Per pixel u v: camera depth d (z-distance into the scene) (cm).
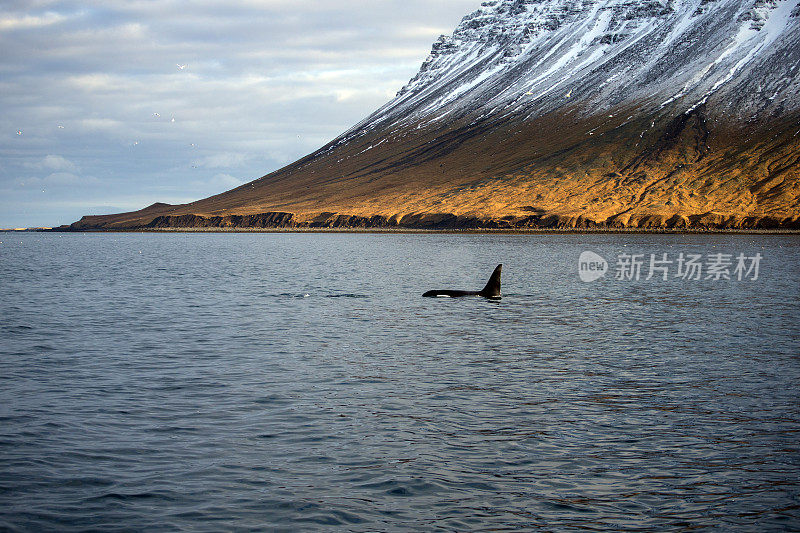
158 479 1848
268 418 2348
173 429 2233
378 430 2231
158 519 1634
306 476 1872
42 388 2738
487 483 1836
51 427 2244
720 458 2008
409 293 6219
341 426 2267
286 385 2789
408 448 2073
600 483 1841
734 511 1686
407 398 2603
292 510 1681
